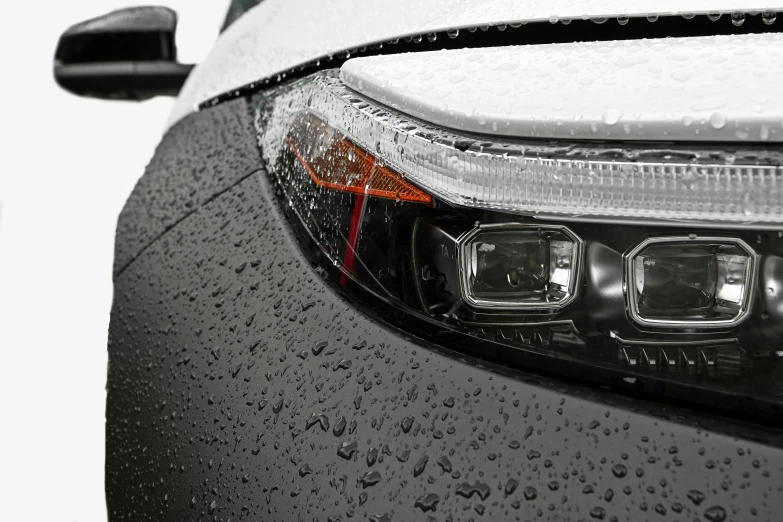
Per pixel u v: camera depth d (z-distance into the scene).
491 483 0.71
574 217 0.73
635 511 0.68
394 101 0.83
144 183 1.21
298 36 1.09
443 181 0.78
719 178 0.69
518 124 0.75
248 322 0.89
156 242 1.08
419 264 0.79
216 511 0.83
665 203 0.70
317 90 0.95
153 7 1.72
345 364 0.80
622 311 0.72
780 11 0.77
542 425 0.72
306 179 0.93
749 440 0.69
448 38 0.88
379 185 0.83
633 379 0.72
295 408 0.81
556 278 0.74
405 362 0.78
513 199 0.75
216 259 0.97
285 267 0.90
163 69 1.77
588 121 0.73
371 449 0.76
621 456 0.70
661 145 0.71
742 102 0.70
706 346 0.71
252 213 0.98
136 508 0.95
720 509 0.67
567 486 0.70
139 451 0.96
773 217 0.68
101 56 1.77
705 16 0.79
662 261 0.71
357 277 0.84
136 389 0.99
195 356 0.92
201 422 0.88
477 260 0.76
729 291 0.70
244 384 0.85
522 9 0.86
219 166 1.09
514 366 0.76
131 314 1.06
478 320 0.77
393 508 0.73
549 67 0.79
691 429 0.70
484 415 0.74
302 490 0.77
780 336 0.69
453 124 0.78
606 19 0.81
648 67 0.75
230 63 1.26
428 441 0.74
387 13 0.96
